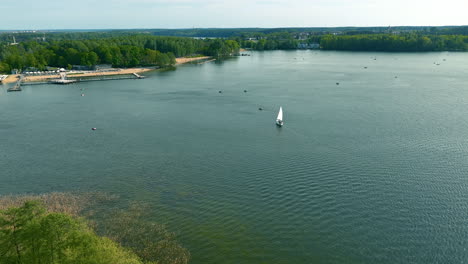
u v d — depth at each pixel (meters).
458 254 76.75
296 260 75.69
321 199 98.50
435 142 139.50
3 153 135.00
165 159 127.56
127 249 77.25
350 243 80.75
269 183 108.12
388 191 102.12
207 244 80.19
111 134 157.12
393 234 83.50
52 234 60.69
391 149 133.00
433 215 90.44
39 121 179.38
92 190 104.75
